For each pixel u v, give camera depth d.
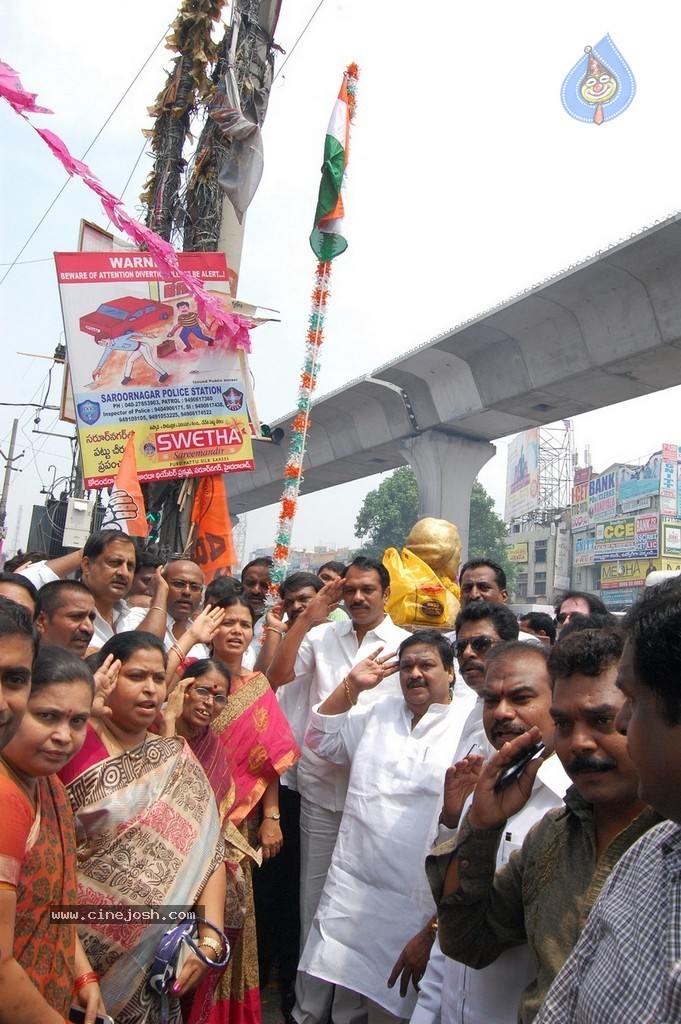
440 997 2.82
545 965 1.84
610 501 51.16
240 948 3.54
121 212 5.14
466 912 2.15
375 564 4.78
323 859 4.27
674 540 47.25
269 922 4.53
